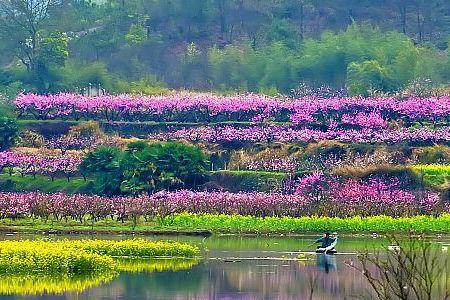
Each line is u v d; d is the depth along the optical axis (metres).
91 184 195.25
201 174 191.25
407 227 156.12
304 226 156.62
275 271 109.69
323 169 194.50
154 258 120.38
